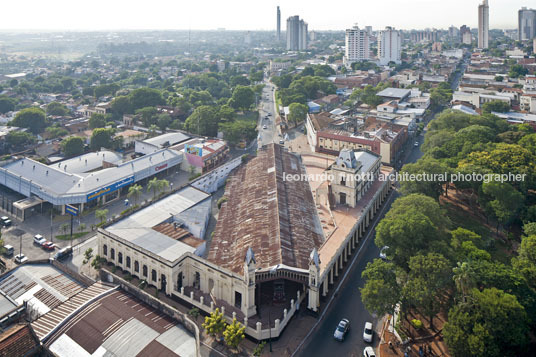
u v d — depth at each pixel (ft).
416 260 311.47
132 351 254.68
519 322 258.78
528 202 524.52
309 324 331.36
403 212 390.21
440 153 618.85
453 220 505.25
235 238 419.95
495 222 499.10
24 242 462.60
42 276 353.72
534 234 383.86
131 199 577.43
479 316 262.47
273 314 330.95
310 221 451.12
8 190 595.47
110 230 412.57
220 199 533.55
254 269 316.19
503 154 543.39
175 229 431.02
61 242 463.42
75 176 554.46
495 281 296.51
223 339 310.24
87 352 256.11
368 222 501.56
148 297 298.35
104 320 278.26
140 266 380.99
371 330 316.81
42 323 282.97
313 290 334.85
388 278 311.68
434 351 295.89
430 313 307.37
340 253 391.04
